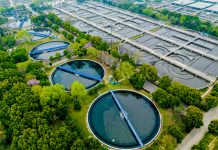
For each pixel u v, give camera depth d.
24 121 90.25
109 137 99.00
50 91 104.88
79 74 139.25
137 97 122.06
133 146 94.00
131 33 195.75
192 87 126.25
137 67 143.12
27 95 103.19
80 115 108.31
